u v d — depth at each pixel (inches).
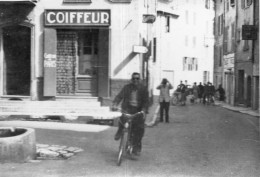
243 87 1216.8
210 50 1924.2
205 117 802.2
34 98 714.8
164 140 477.7
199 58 1823.3
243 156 383.2
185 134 535.5
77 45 719.1
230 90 1344.7
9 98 720.3
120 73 703.1
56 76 717.3
